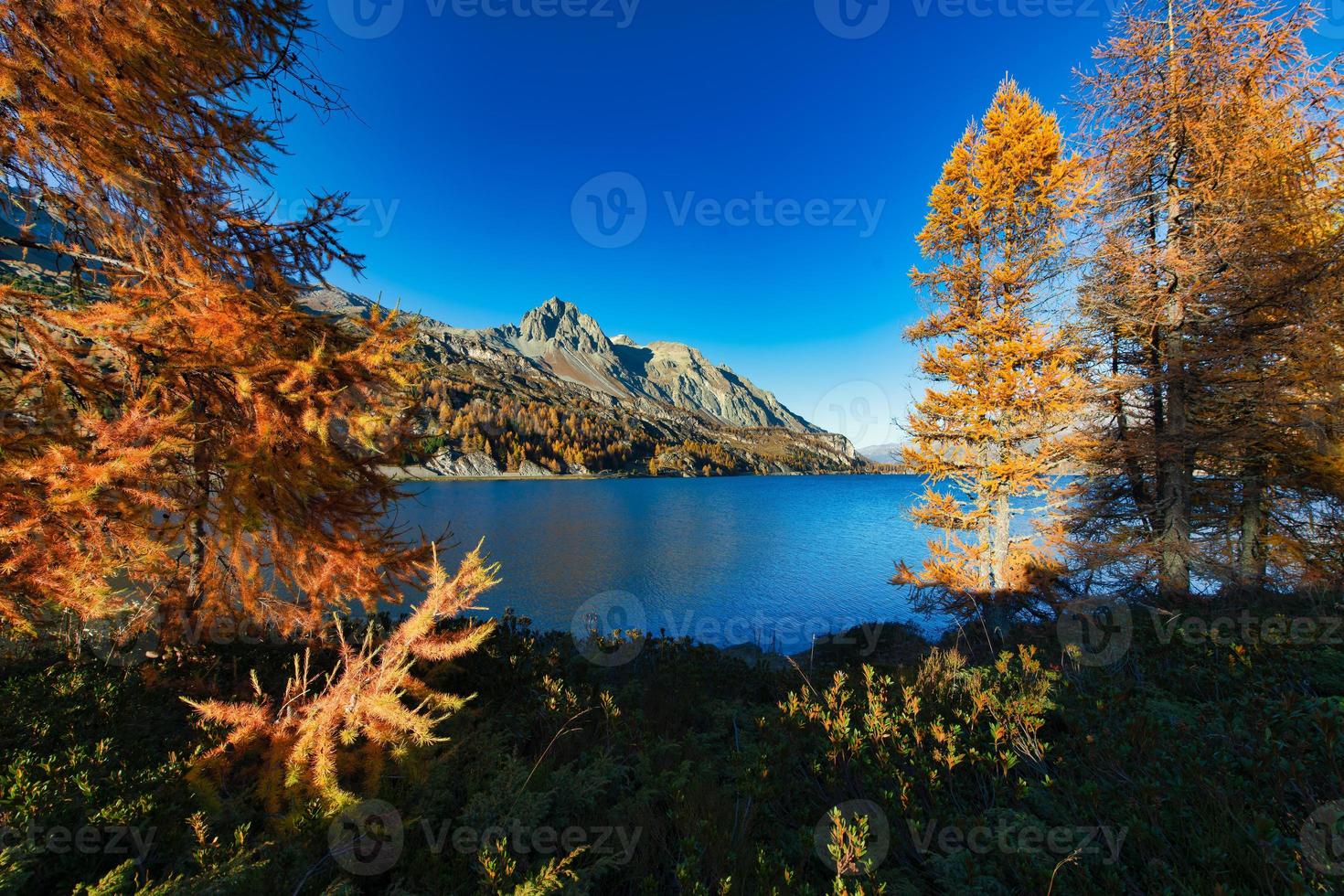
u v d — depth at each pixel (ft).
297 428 10.92
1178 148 31.71
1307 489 29.91
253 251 12.76
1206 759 8.96
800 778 11.17
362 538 12.63
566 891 7.03
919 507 41.96
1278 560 29.94
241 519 10.37
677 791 9.77
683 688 19.02
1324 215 28.25
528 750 12.93
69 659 14.01
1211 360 29.73
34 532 8.46
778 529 152.56
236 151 10.96
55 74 8.43
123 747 10.19
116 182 9.54
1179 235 31.71
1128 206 33.78
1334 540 29.22
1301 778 7.29
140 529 9.58
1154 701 11.64
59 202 10.40
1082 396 33.58
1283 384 28.19
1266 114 28.43
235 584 14.08
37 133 8.66
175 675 13.60
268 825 8.31
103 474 8.18
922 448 40.93
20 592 8.78
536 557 109.70
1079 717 11.07
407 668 9.40
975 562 40.06
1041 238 36.37
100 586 9.13
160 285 10.93
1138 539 34.37
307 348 12.19
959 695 14.40
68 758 9.18
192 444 9.41
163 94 9.66
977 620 38.88
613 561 106.63
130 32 8.67
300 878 7.13
